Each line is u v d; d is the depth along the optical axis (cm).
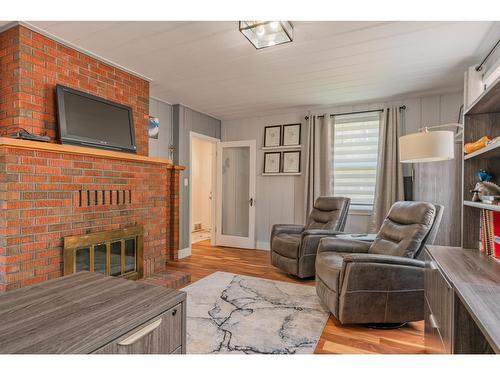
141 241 304
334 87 365
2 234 198
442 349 142
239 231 530
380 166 406
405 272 218
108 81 299
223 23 223
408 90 371
